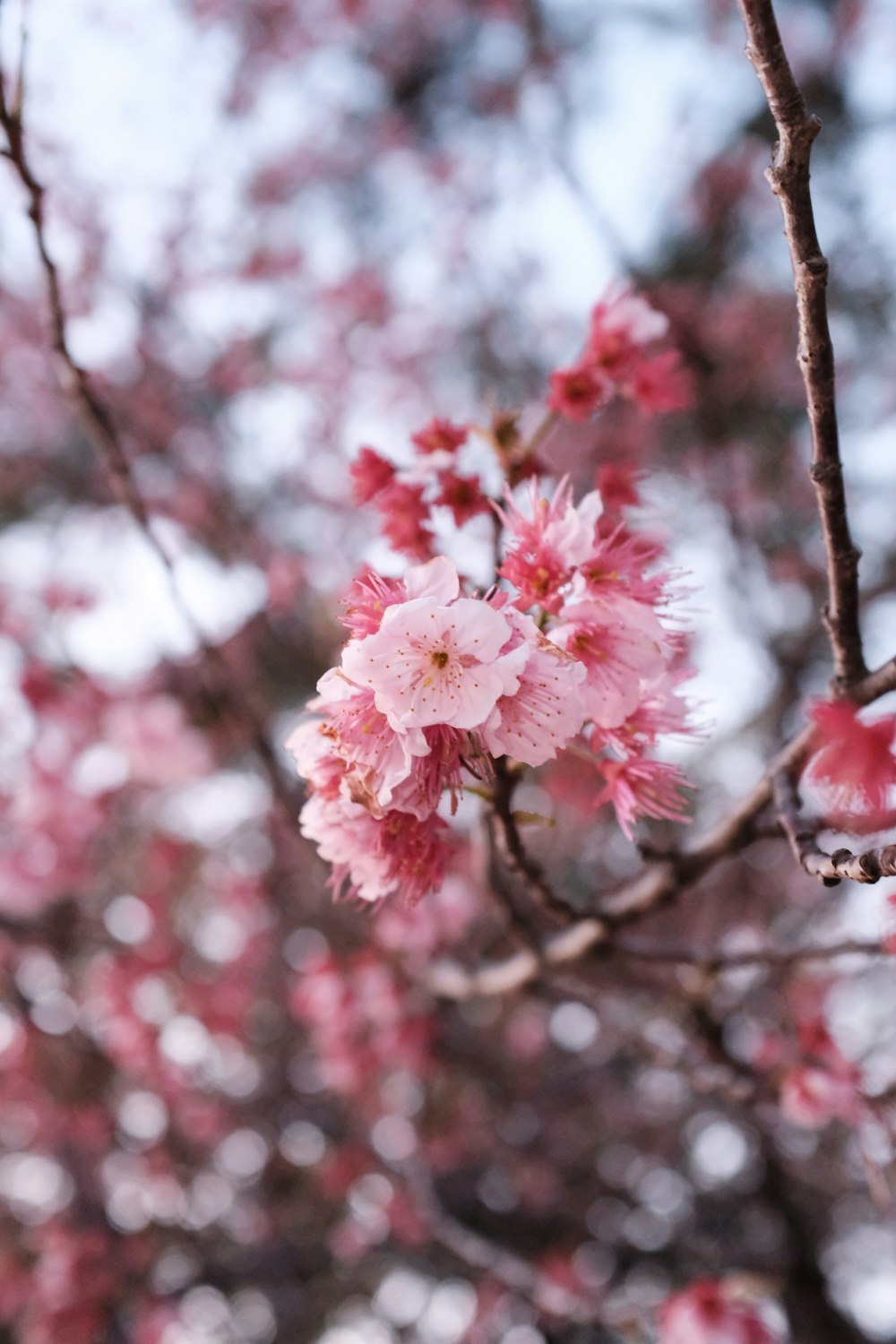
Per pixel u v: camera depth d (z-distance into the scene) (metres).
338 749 1.68
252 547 7.31
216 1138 7.44
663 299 8.03
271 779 3.71
